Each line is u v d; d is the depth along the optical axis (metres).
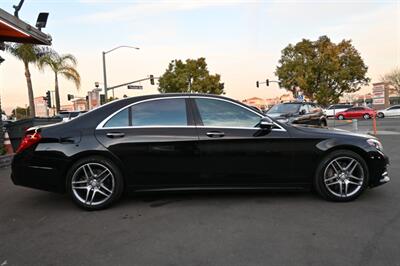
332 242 3.67
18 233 4.11
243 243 3.69
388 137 14.13
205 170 4.96
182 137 4.91
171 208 4.88
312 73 46.62
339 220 4.30
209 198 5.31
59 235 4.02
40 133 4.95
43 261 3.38
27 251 3.61
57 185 4.88
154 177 4.94
